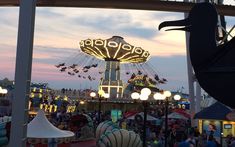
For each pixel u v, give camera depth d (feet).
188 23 15.44
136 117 83.71
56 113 108.78
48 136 36.24
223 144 70.28
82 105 194.80
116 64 209.97
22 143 18.02
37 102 145.69
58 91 229.25
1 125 39.68
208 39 14.76
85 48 196.13
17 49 18.62
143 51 194.90
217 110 64.69
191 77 112.27
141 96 45.14
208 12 14.93
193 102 109.29
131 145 44.24
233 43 13.88
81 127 60.03
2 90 101.09
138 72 182.09
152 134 65.87
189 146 45.62
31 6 18.80
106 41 192.44
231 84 13.88
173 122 98.73
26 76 18.39
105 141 43.80
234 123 81.20
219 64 14.29
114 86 220.23
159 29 16.01
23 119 18.15
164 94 55.62
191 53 15.03
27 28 18.67
